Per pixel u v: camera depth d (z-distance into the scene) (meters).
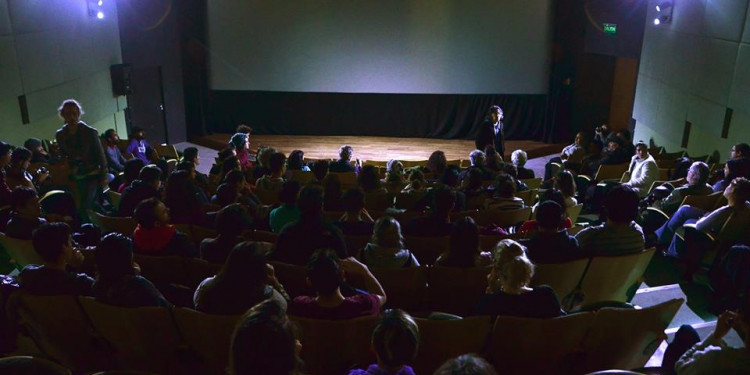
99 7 11.27
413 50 14.07
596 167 9.04
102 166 5.93
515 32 13.88
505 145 14.41
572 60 14.03
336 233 3.59
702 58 9.50
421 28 13.91
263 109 15.12
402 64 14.17
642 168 7.31
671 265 5.34
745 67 8.09
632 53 12.88
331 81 14.39
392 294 3.60
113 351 3.05
